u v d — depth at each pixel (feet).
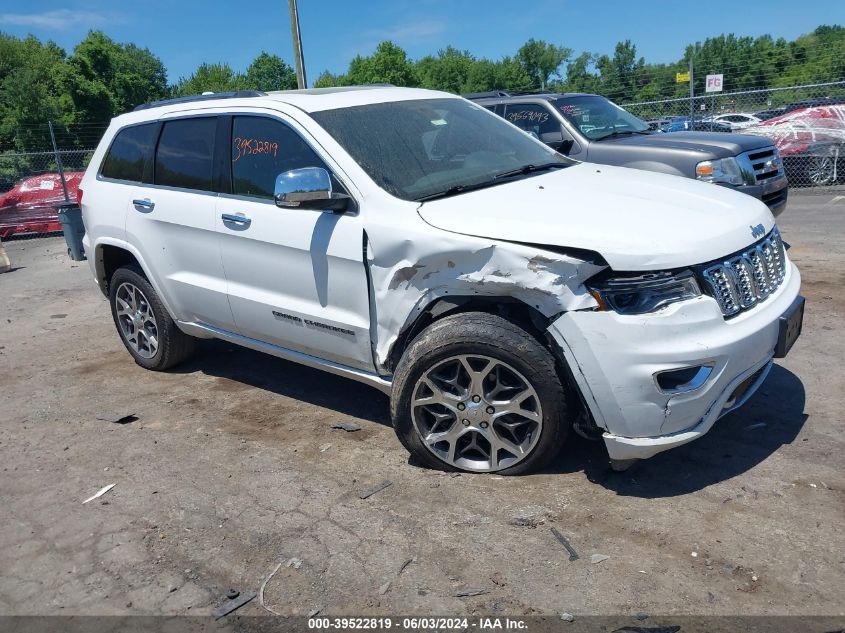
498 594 9.13
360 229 12.09
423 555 10.02
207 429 14.69
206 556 10.38
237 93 15.48
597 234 10.45
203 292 15.33
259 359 18.79
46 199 47.24
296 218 13.10
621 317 10.16
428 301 11.44
